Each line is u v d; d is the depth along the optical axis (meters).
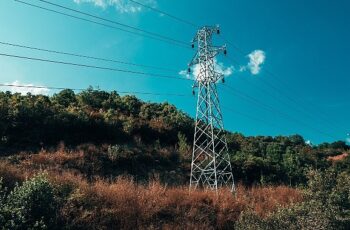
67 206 15.13
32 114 41.44
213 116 35.31
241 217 16.09
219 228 18.55
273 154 59.47
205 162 44.53
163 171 41.09
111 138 44.94
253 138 74.25
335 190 16.48
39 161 32.28
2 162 18.00
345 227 15.30
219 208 19.62
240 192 24.31
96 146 41.31
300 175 49.09
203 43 37.91
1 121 38.88
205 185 33.34
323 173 17.55
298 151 67.19
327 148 80.88
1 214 12.00
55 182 16.61
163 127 52.84
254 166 47.06
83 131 43.00
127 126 47.91
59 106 47.12
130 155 40.28
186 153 47.41
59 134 40.88
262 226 14.94
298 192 24.89
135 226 16.05
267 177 45.28
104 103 56.16
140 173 38.69
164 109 62.34
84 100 55.88
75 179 17.86
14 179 16.27
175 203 18.92
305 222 14.43
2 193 14.43
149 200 18.12
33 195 13.26
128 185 18.94
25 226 12.21
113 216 15.93
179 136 51.44
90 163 35.88
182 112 63.69
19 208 12.40
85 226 14.82
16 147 36.38
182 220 17.77
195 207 19.16
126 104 59.22
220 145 59.03
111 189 17.72
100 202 16.47
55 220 13.70
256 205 21.56
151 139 50.12
